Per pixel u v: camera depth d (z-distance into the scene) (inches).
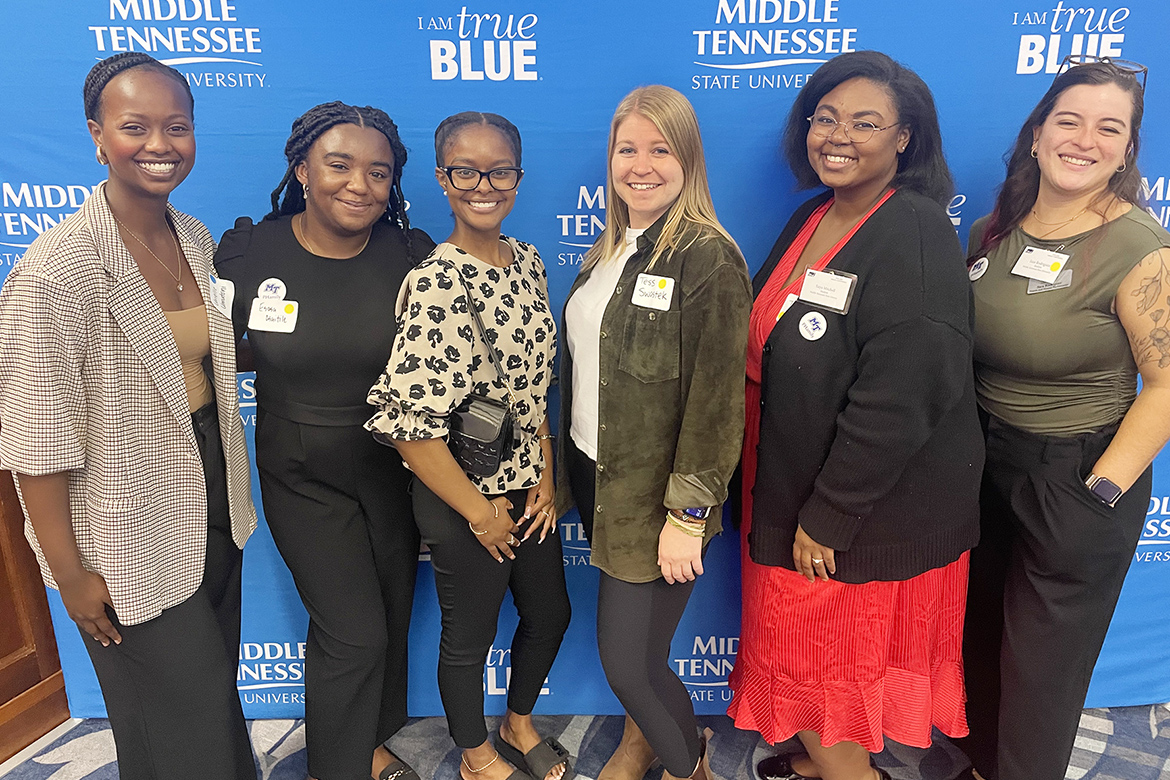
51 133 58.3
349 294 50.2
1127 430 48.0
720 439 46.5
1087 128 46.4
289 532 53.7
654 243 47.2
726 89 60.0
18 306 39.6
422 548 69.4
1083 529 50.0
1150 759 66.4
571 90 59.9
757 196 62.6
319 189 47.0
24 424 40.5
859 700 53.4
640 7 58.2
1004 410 53.1
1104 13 58.3
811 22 58.6
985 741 62.2
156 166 43.9
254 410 67.2
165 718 49.9
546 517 55.7
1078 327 48.1
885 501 48.6
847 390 47.3
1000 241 52.7
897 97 45.4
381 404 46.5
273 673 72.8
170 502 47.4
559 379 60.4
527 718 66.1
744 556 59.0
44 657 69.6
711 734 71.4
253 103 58.8
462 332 46.0
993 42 58.9
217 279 50.0
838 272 46.6
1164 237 45.9
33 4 55.7
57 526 43.1
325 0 57.0
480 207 46.8
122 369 43.7
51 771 65.5
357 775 59.0
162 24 56.7
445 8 57.7
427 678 73.3
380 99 59.3
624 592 51.3
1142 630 72.3
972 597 61.5
